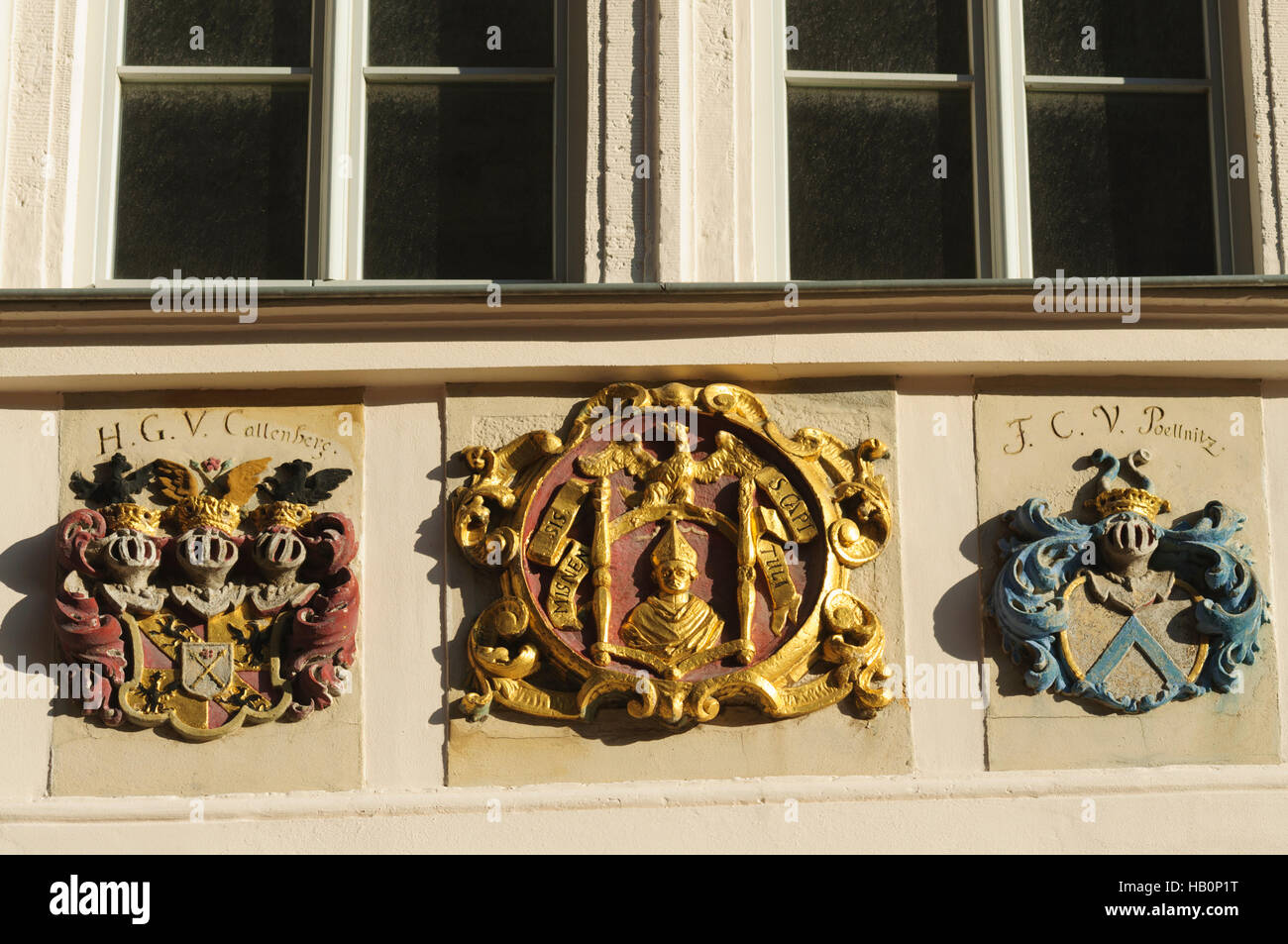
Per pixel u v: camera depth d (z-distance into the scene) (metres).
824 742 6.54
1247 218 7.45
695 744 6.52
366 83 7.49
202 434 6.79
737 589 6.62
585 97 7.36
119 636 6.55
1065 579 6.70
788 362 6.79
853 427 6.84
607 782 6.48
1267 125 7.46
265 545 6.56
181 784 6.47
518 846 6.39
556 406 6.84
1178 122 7.60
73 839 6.39
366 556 6.70
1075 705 6.63
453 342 6.79
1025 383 6.92
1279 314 6.86
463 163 7.44
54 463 6.76
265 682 6.54
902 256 7.45
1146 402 6.94
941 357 6.80
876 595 6.69
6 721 6.52
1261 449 6.93
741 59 7.43
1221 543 6.75
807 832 6.43
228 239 7.39
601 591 6.58
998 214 7.48
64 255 7.22
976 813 6.48
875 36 7.60
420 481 6.77
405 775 6.50
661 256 7.12
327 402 6.84
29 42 7.38
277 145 7.47
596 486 6.71
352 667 6.58
